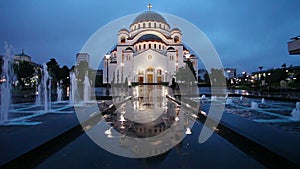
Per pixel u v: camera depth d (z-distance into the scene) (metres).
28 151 4.24
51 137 5.23
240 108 12.24
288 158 3.80
